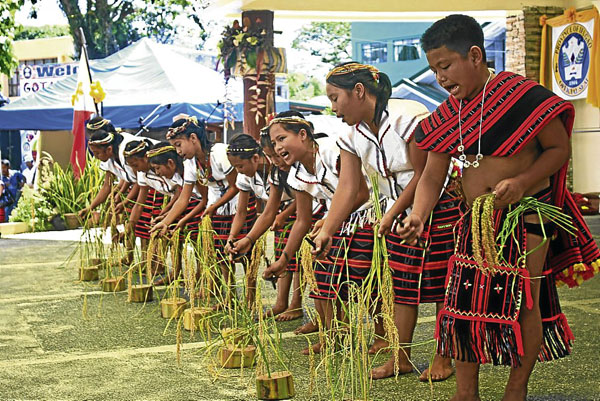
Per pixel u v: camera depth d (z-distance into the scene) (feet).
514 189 9.06
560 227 9.69
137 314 17.76
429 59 9.43
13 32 56.54
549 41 40.47
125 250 22.36
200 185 19.10
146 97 39.17
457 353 9.64
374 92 11.56
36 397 11.89
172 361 13.73
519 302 9.34
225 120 33.88
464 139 9.42
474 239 9.11
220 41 33.19
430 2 38.52
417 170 11.55
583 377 11.92
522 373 9.70
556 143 9.21
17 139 62.34
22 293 21.20
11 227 39.70
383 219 10.83
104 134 22.99
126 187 24.34
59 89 42.22
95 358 14.10
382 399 11.18
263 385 11.34
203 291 16.12
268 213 15.16
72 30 80.64
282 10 34.32
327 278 13.08
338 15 38.58
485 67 9.39
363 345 10.14
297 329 15.42
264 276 13.44
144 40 42.86
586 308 17.04
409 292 12.16
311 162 13.28
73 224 41.45
